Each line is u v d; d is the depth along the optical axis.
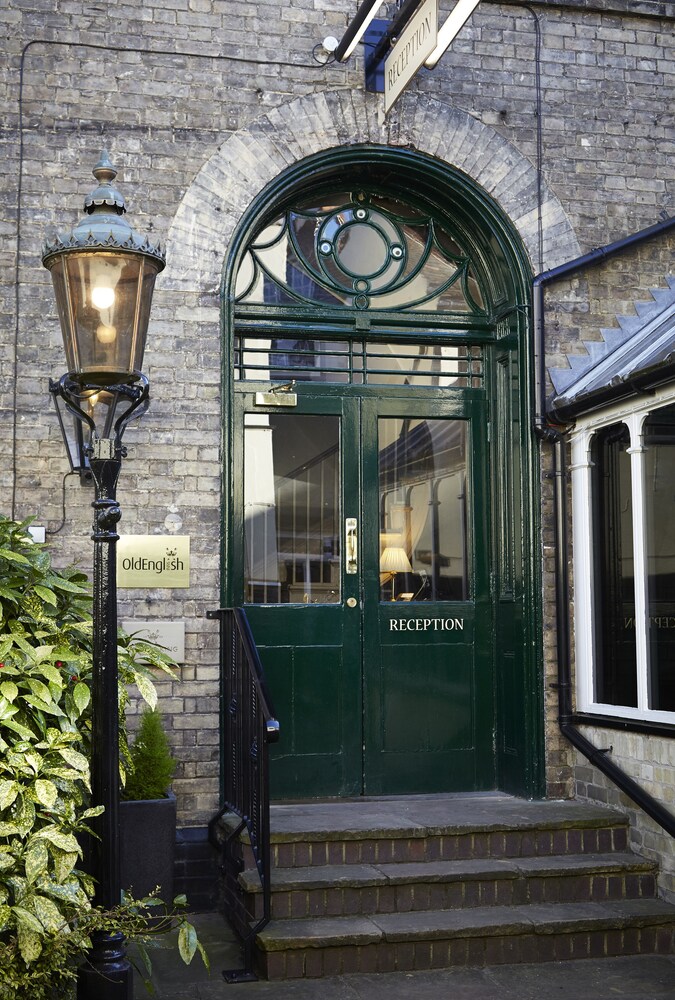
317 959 4.64
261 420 6.26
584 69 6.55
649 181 6.57
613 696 5.82
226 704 5.70
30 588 4.32
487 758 6.35
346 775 6.12
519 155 6.39
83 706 3.95
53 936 3.58
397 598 6.34
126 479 5.75
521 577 6.19
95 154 5.88
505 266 6.38
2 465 5.62
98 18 5.94
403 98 6.25
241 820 5.26
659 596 5.42
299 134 6.11
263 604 6.14
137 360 3.86
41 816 3.79
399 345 6.52
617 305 6.40
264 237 6.33
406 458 6.44
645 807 5.29
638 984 4.59
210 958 4.86
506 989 4.52
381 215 6.54
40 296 5.74
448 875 5.01
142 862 5.22
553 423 6.12
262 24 6.12
